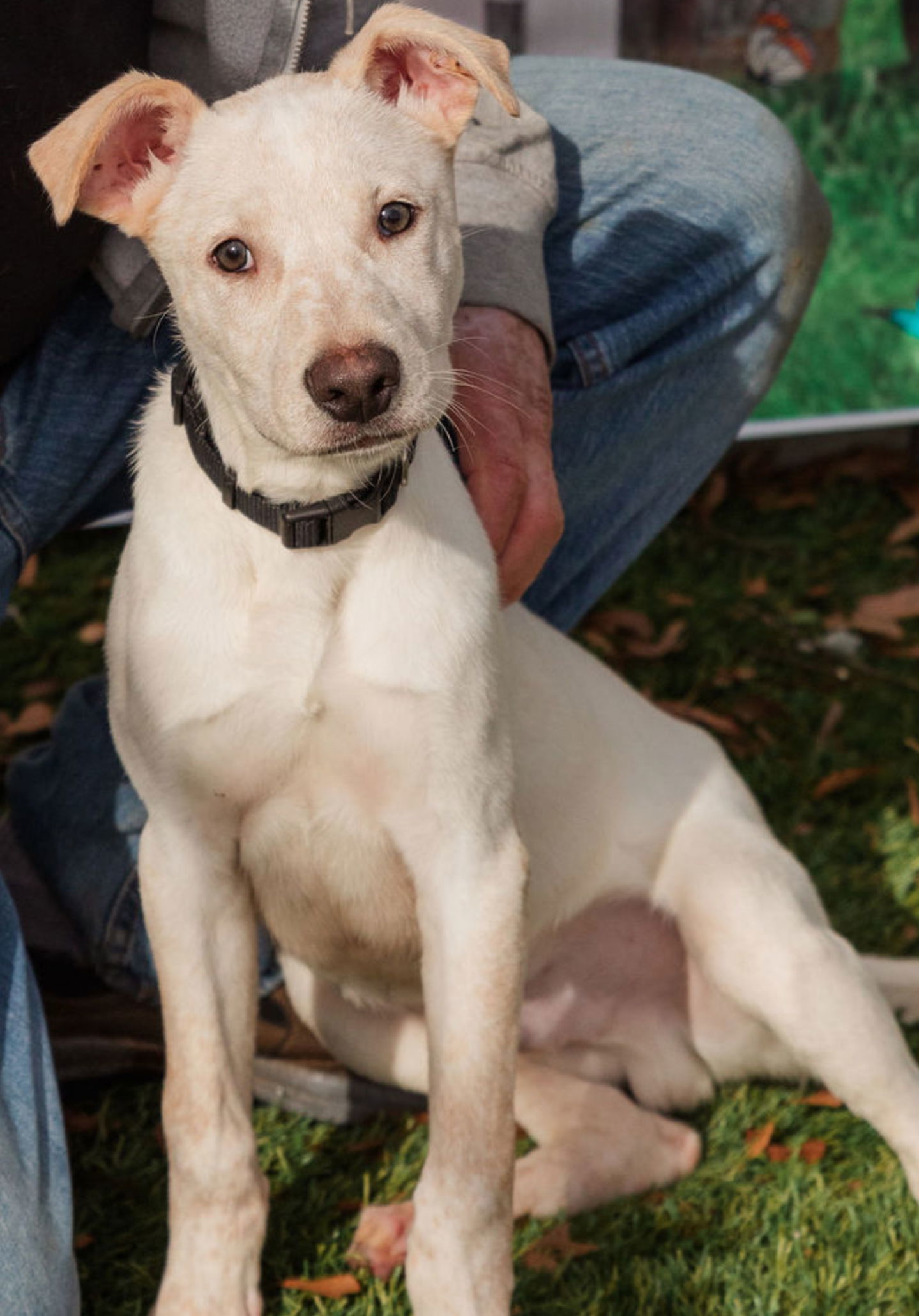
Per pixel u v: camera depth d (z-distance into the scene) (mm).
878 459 5477
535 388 2623
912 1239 2459
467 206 2666
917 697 4199
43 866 3041
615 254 3020
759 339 3213
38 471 2686
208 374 2107
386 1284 2426
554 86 3164
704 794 2818
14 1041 2145
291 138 2016
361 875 2379
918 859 3439
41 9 2311
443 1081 2191
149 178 2133
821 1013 2516
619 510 3273
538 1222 2545
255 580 2152
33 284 2451
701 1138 2736
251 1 2439
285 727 2188
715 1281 2414
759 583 4742
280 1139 2797
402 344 1925
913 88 5039
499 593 2416
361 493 2113
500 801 2258
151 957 2867
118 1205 2635
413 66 2193
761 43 4895
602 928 2820
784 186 3111
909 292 5234
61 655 4535
